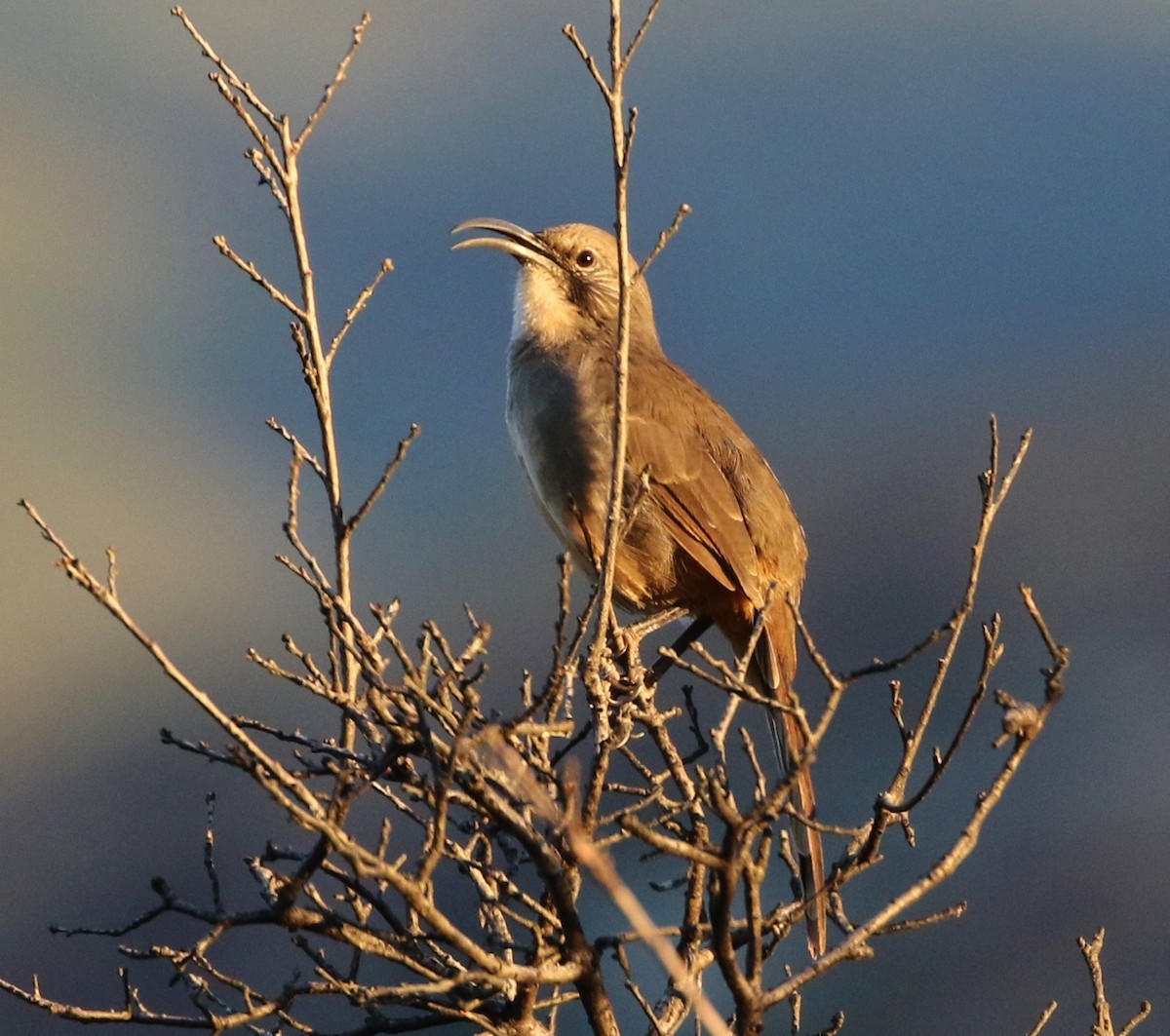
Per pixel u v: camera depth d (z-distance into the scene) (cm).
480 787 725
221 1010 1234
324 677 789
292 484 796
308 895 783
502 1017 768
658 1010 784
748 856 670
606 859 588
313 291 825
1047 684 675
